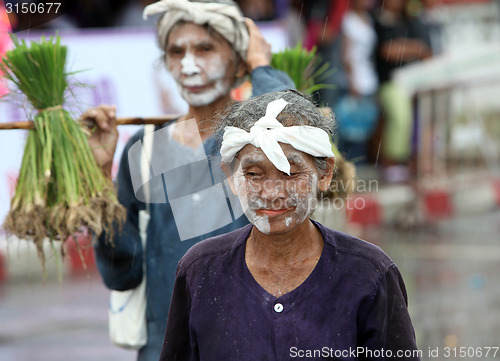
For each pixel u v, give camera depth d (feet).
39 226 18.57
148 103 39.88
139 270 19.19
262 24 39.24
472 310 36.70
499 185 64.44
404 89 57.47
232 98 20.62
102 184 18.58
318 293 12.79
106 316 37.27
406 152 59.21
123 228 18.97
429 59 58.18
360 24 54.80
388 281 12.96
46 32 38.91
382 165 58.90
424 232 57.36
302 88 21.93
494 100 62.18
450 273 44.62
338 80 54.03
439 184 61.31
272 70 19.86
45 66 19.12
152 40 40.22
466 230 58.08
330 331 12.66
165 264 18.66
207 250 13.56
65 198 18.47
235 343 12.85
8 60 19.19
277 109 12.56
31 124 19.06
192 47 19.83
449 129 61.11
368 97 55.47
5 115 31.24
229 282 13.15
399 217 57.72
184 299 13.73
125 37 40.01
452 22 70.90
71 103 19.77
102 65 39.63
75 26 43.73
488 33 71.67
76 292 41.88
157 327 19.07
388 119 57.41
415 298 39.14
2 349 32.27
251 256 13.24
